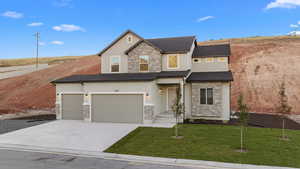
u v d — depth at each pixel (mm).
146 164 7336
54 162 7574
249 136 10820
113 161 7688
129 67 18250
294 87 25297
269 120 16156
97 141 10383
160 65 17375
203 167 7000
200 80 15617
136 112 14742
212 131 12031
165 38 21500
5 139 10969
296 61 31734
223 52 19562
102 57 19625
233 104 24188
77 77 18047
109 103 15320
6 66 69062
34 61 78938
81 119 16656
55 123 15359
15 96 32062
